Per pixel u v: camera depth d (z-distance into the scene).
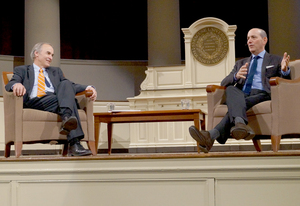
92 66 8.00
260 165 2.44
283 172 2.42
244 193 2.45
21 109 3.33
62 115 3.28
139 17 8.51
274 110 3.29
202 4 8.52
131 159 2.52
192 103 6.10
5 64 7.50
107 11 8.44
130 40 8.48
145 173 2.51
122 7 8.48
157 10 7.17
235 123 3.09
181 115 4.10
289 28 7.01
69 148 3.26
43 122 3.39
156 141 6.11
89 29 8.38
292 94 3.33
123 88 8.03
